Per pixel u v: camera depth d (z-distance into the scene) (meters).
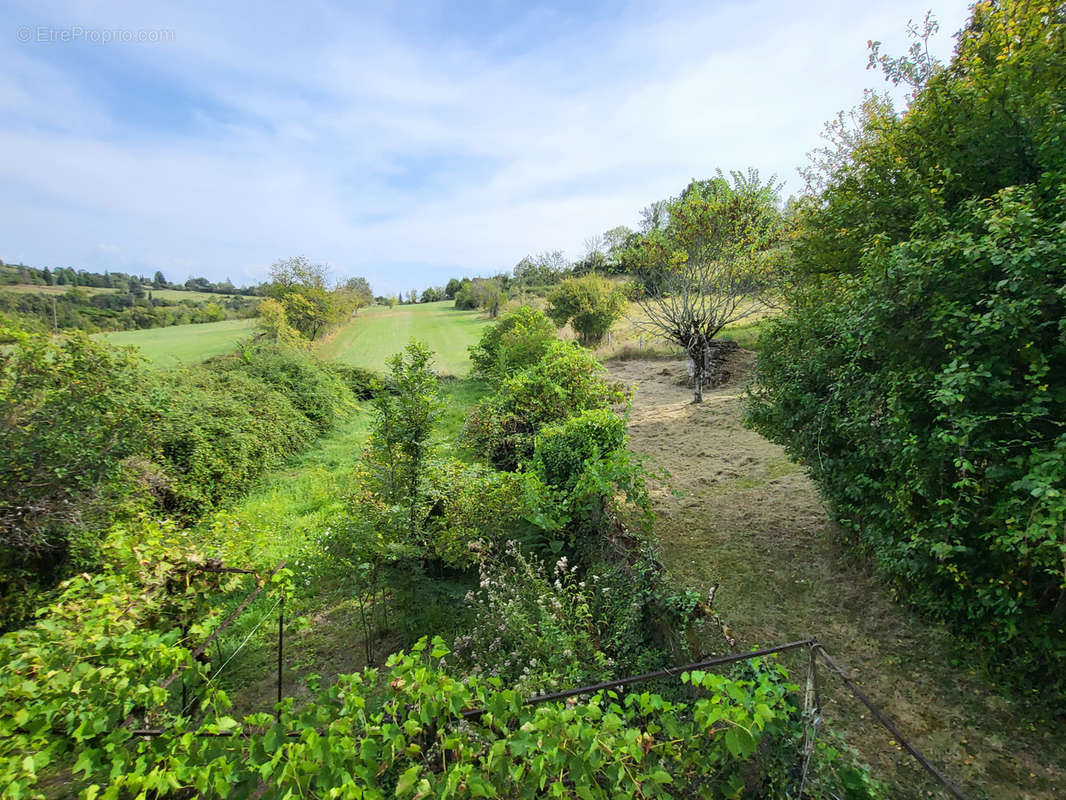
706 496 7.37
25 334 6.01
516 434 8.81
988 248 3.23
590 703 2.06
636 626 3.93
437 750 2.31
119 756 2.18
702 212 12.17
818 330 4.90
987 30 5.52
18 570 5.65
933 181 5.13
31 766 2.01
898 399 3.73
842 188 6.59
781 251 11.80
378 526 5.04
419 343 5.21
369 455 5.41
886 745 3.35
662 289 13.98
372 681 2.35
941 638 4.10
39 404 6.02
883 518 4.34
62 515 5.86
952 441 3.20
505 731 2.00
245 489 9.73
